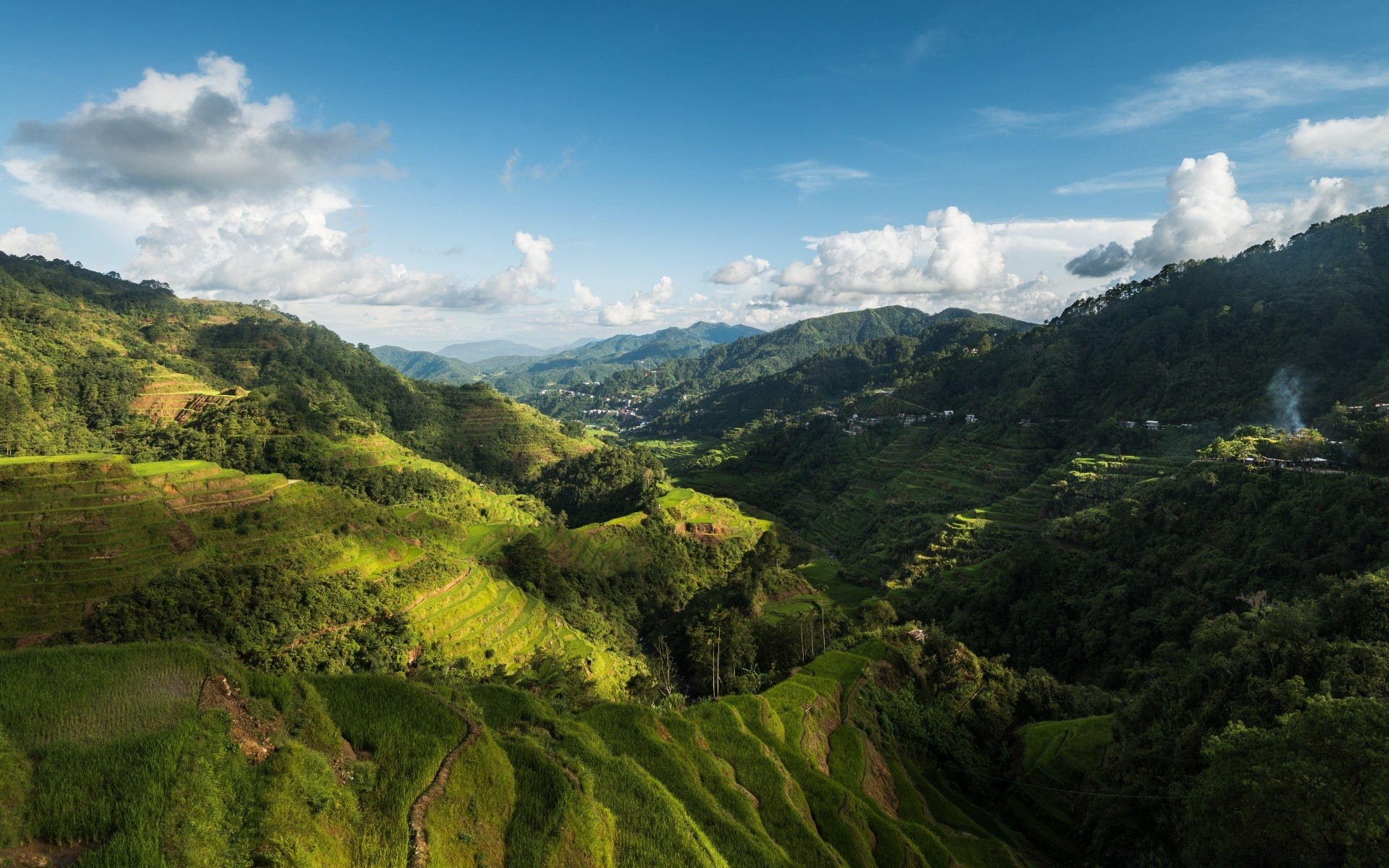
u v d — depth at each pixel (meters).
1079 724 44.72
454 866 15.02
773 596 87.12
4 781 11.25
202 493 56.78
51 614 40.97
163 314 177.50
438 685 22.78
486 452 162.12
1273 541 57.03
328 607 49.25
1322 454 66.19
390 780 16.11
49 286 167.50
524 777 19.08
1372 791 21.30
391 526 63.91
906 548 100.19
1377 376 88.06
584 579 85.81
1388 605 30.23
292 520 57.31
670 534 102.56
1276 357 104.25
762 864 22.09
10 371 95.56
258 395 107.31
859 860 26.92
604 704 30.16
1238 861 24.33
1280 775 22.91
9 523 45.03
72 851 11.04
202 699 14.38
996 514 100.38
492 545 84.69
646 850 19.86
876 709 42.69
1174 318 130.38
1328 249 120.56
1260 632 34.06
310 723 16.20
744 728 33.72
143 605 42.53
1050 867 34.12
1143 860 29.48
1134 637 58.66
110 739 12.70
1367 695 26.25
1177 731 33.03
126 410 104.44
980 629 70.94
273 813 12.87
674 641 76.19
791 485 160.00
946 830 33.97
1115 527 71.94
